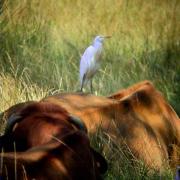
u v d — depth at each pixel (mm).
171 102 15453
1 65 16359
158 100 12117
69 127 9414
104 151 10695
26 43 17688
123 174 10562
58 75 16312
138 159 11016
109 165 10586
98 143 10711
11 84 14609
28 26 18188
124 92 12195
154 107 11930
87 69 15398
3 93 13891
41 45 17781
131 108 11531
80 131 9219
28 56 17078
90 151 9211
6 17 17891
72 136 9000
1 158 8070
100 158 9719
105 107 11203
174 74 17156
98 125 10906
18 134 9422
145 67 17406
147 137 11336
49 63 16891
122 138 11008
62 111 9758
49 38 18109
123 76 16953
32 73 16359
